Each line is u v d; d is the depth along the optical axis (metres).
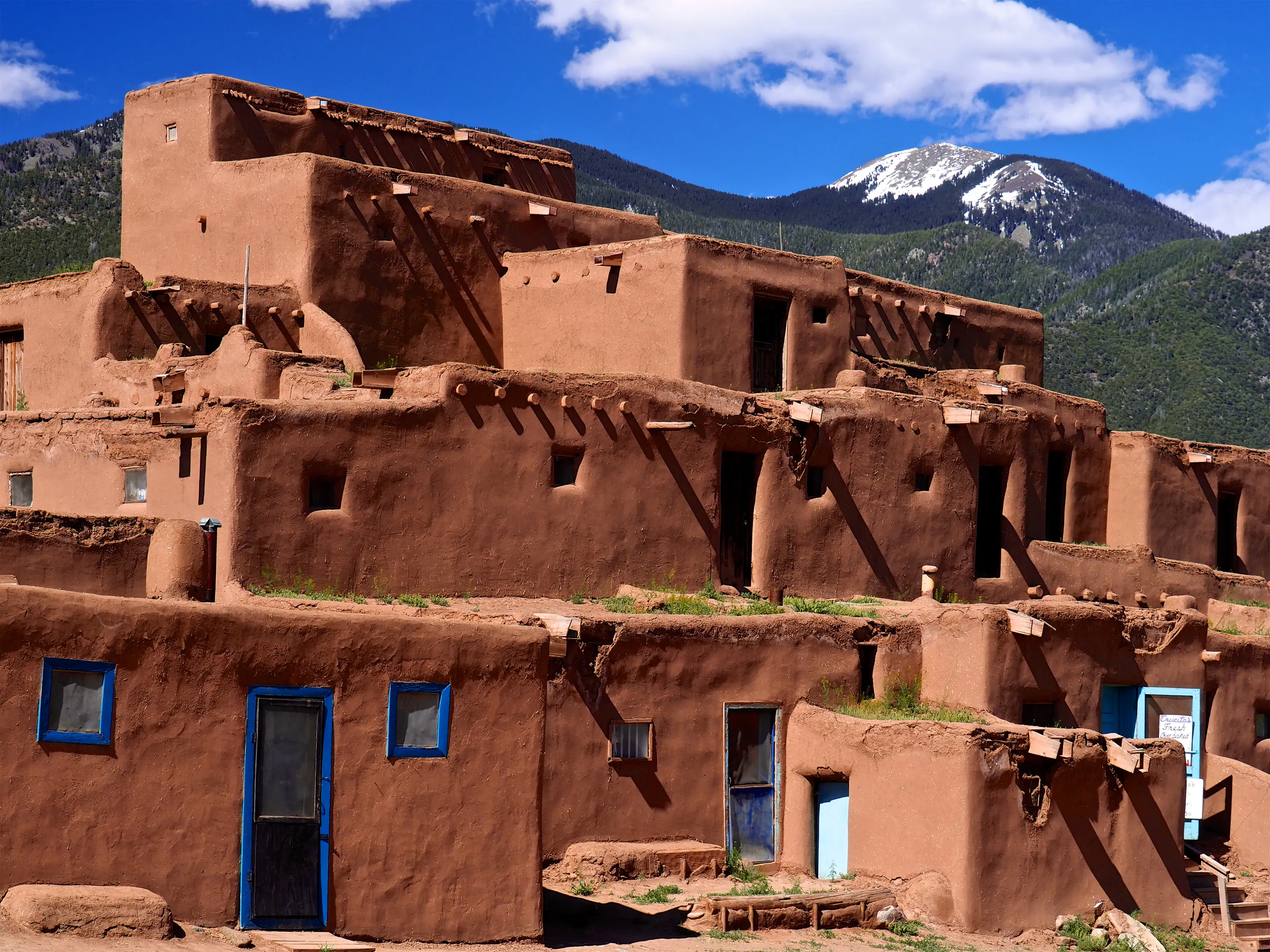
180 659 13.38
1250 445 65.50
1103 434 31.80
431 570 20.78
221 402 19.50
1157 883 20.73
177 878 13.20
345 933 14.08
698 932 16.97
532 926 15.28
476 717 15.11
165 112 28.47
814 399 25.47
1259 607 29.78
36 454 22.84
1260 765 26.66
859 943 17.45
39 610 12.62
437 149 30.94
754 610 22.00
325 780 14.11
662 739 19.97
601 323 27.36
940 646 22.31
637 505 23.05
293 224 26.45
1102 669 23.14
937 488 27.00
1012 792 19.16
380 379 21.22
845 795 20.59
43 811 12.55
